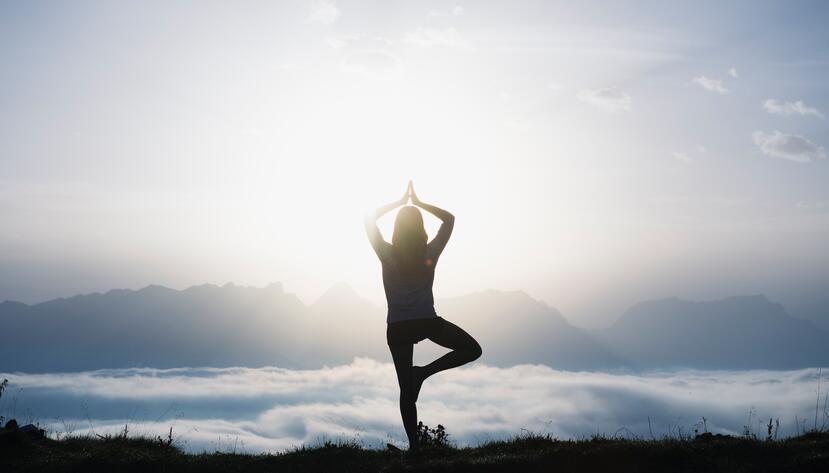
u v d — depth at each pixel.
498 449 8.55
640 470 7.12
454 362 7.02
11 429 9.41
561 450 7.66
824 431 8.48
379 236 6.96
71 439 10.23
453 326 6.97
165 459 8.09
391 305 6.86
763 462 7.20
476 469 7.17
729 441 7.86
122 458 8.18
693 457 7.22
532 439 8.82
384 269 6.91
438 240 6.99
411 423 7.40
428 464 7.25
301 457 7.95
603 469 7.21
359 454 8.01
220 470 7.71
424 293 6.83
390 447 8.48
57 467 7.91
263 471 7.64
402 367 7.01
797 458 7.12
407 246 6.72
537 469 7.21
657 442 7.88
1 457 8.60
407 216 6.80
